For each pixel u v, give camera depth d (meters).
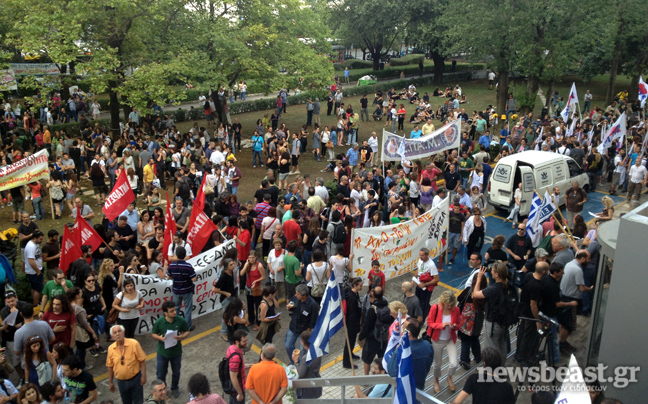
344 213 14.59
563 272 8.52
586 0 30.94
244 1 28.47
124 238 12.73
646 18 38.09
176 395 9.30
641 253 6.14
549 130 25.94
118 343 8.16
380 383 6.78
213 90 29.91
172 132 25.59
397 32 49.59
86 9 22.59
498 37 32.72
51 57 21.23
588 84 53.34
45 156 16.56
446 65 59.94
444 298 8.20
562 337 9.15
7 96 33.56
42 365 8.43
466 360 8.99
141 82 23.12
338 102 38.59
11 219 18.09
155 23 26.12
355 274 12.55
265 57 28.59
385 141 17.55
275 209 13.61
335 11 50.72
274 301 9.40
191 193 18.47
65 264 10.94
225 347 10.98
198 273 11.81
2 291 11.27
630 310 6.31
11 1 22.69
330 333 8.14
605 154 21.48
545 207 12.41
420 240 13.37
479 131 29.36
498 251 10.34
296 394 8.12
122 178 13.17
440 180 21.36
